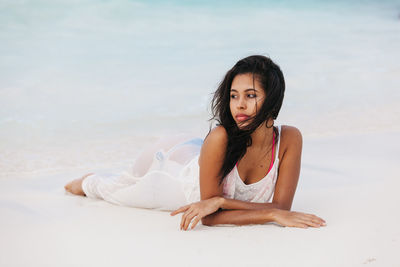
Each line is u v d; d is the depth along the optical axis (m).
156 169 3.60
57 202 3.90
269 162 3.20
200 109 7.52
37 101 7.71
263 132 3.11
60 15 13.95
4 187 4.32
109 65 10.41
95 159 5.29
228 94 3.02
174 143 3.70
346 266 2.36
